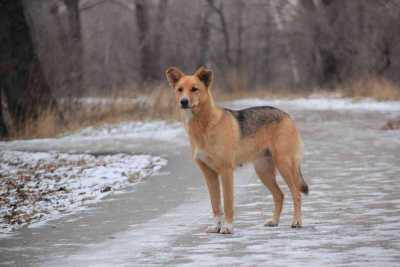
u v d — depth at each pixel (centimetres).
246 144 1005
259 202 1178
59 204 1224
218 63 5266
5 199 1275
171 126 2494
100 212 1138
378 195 1184
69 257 860
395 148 1758
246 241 908
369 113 2770
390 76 3800
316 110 3005
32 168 1641
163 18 5097
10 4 2461
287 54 5209
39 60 2528
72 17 4156
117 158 1747
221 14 5162
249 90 4425
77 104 2723
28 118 2442
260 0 5381
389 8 3778
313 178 1378
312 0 4491
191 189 1305
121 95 2978
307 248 855
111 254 865
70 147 2008
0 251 904
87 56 3284
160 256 844
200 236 948
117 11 5544
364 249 838
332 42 4188
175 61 5131
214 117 974
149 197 1247
